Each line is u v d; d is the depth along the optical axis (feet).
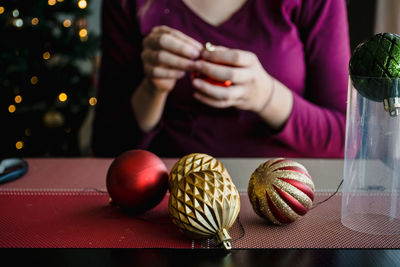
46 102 6.89
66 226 2.17
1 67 6.16
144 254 1.95
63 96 6.67
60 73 6.61
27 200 2.40
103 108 5.03
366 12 4.80
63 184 2.59
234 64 4.50
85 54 6.45
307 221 2.20
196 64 4.53
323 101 4.79
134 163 2.18
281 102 4.72
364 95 2.09
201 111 4.85
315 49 4.67
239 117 4.82
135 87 4.91
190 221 1.98
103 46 4.91
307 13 4.58
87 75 6.94
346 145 2.19
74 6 6.36
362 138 2.16
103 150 5.12
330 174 2.72
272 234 2.10
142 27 4.76
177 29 4.75
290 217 2.11
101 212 2.29
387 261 1.91
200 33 4.76
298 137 4.83
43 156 6.88
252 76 4.56
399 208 2.16
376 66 1.99
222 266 1.87
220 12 4.69
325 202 2.38
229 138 4.91
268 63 4.71
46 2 6.30
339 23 4.60
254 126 4.84
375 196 2.18
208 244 2.04
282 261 1.90
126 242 2.04
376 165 2.17
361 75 2.04
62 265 1.88
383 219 2.17
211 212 1.98
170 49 4.65
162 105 4.90
